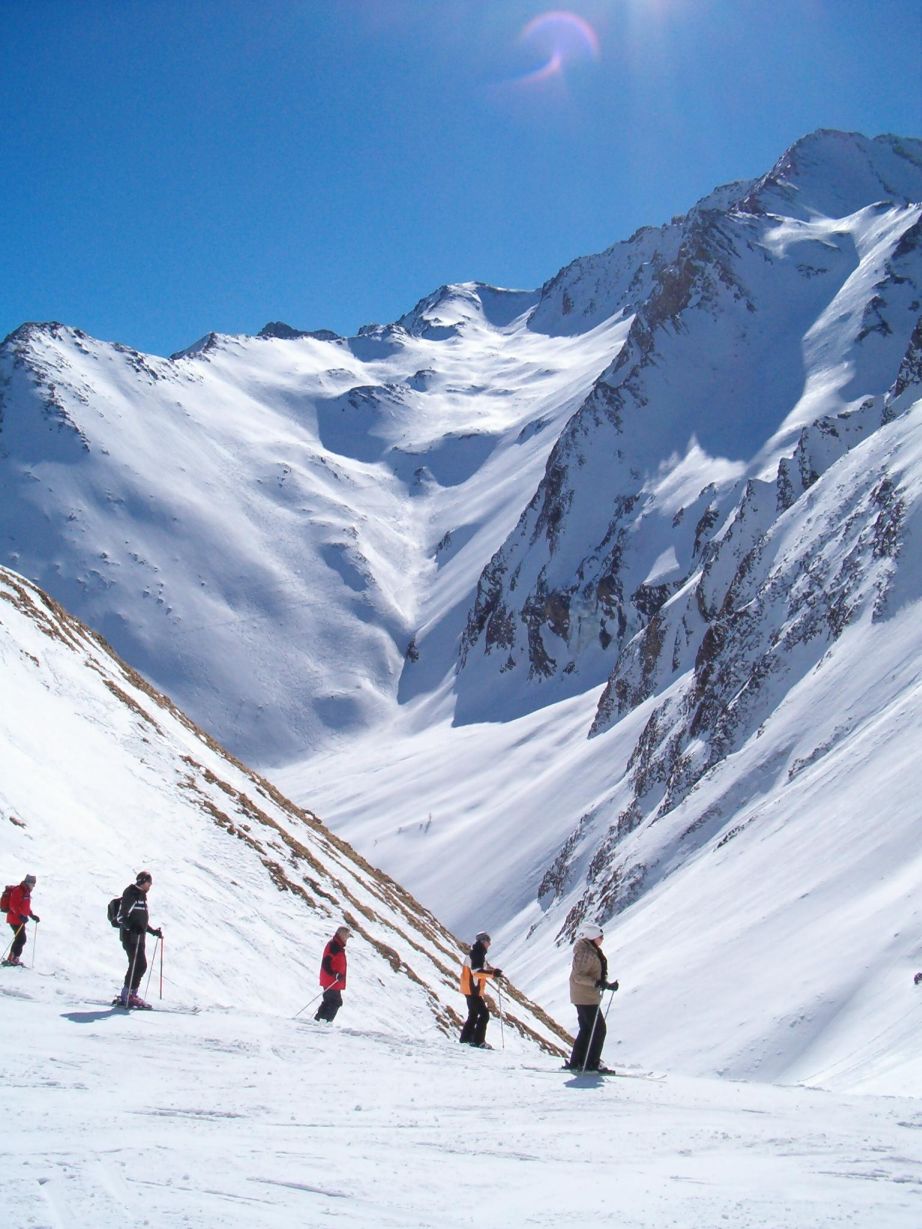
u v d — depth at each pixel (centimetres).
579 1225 707
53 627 4066
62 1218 664
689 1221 716
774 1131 1017
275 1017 1681
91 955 1864
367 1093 1160
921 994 3319
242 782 4481
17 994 1546
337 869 4097
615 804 11300
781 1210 741
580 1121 1059
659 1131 1012
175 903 2325
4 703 2838
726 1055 3872
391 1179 809
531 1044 3120
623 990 5197
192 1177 775
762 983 4359
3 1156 800
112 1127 917
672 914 6184
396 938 3441
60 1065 1162
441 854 13575
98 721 3397
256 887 2795
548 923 10181
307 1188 770
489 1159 891
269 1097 1100
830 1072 3134
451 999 3122
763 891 5422
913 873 4447
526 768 16188
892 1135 1002
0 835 2153
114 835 2559
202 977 2022
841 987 3850
